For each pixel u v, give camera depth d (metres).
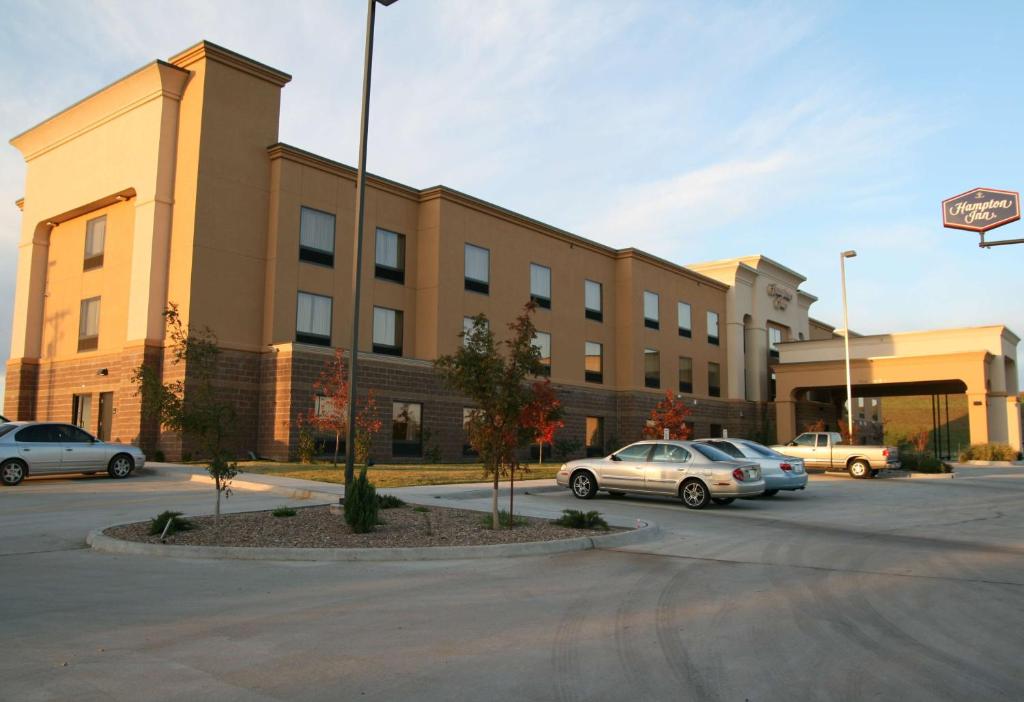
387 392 29.42
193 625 6.71
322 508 14.16
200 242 26.42
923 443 52.56
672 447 17.58
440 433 31.42
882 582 8.96
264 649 6.04
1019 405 47.91
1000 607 7.71
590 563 10.16
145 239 27.16
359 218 13.72
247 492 17.53
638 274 43.22
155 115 27.72
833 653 6.11
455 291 33.12
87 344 30.33
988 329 43.03
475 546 10.62
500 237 35.75
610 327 42.41
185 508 14.52
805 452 29.28
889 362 44.69
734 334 50.62
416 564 9.91
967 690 5.30
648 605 7.71
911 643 6.41
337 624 6.84
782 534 13.21
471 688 5.23
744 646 6.29
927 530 13.93
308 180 29.19
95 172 30.06
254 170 28.17
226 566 9.49
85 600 7.58
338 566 9.66
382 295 31.52
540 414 12.80
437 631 6.66
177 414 12.02
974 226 17.73
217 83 27.42
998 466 37.12
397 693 5.11
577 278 40.31
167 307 26.86
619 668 5.69
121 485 18.81
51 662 5.61
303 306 28.61
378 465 26.19
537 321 37.47
